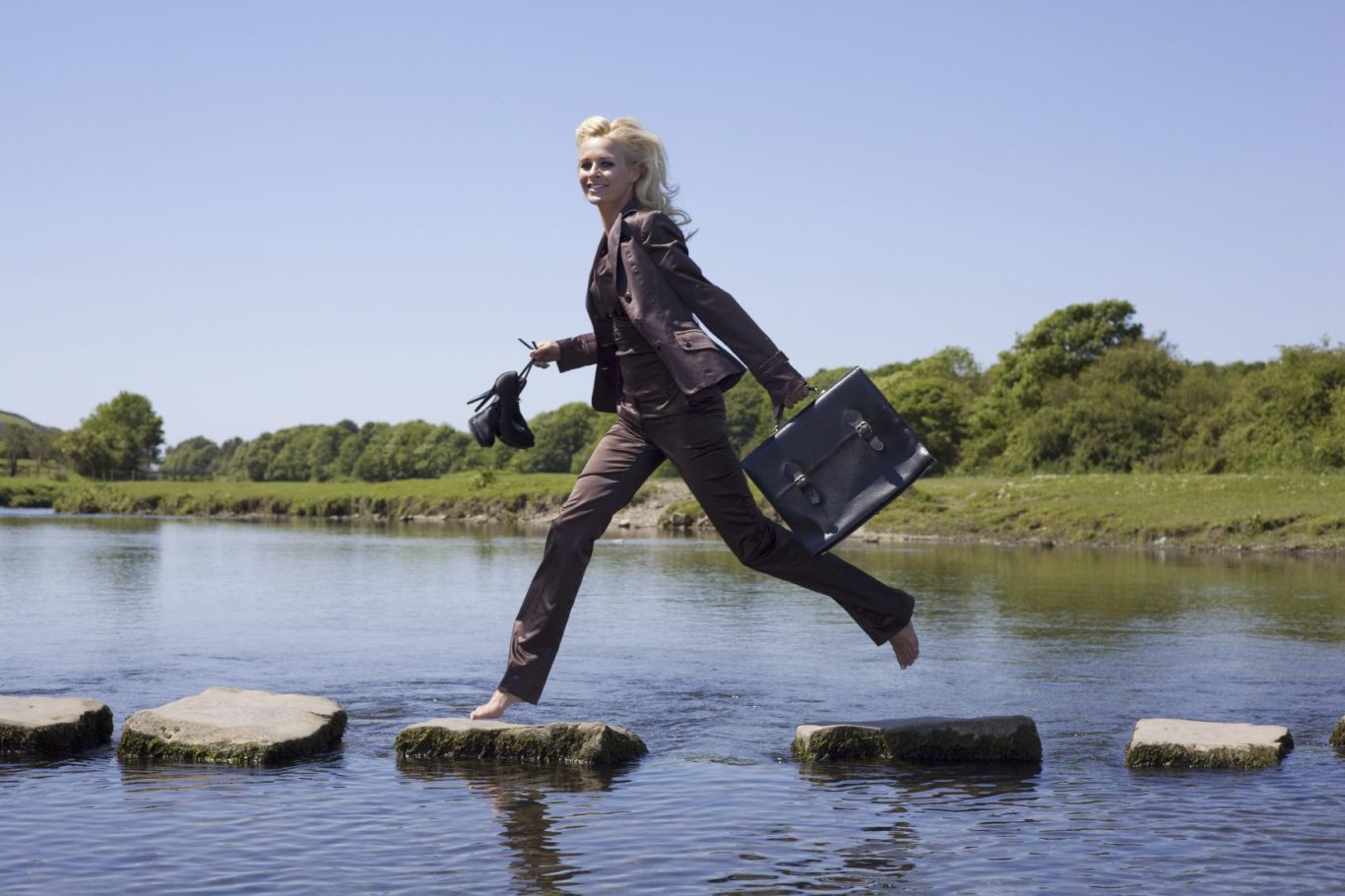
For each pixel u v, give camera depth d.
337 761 5.97
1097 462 53.25
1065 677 8.88
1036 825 4.84
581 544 5.75
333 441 123.19
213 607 14.16
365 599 15.50
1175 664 9.58
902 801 5.25
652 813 5.02
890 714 7.45
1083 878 4.11
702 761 6.11
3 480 80.00
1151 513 33.47
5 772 5.62
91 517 58.09
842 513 5.50
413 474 105.44
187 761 5.91
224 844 4.47
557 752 6.05
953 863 4.31
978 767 6.00
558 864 4.28
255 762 5.86
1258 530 29.91
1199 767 5.96
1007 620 12.72
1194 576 19.48
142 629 11.72
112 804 5.03
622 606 14.60
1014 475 55.75
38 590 16.12
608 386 5.74
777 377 5.29
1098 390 55.50
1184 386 55.38
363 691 8.22
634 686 8.48
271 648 10.45
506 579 19.12
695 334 5.17
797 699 7.97
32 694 7.88
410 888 3.98
